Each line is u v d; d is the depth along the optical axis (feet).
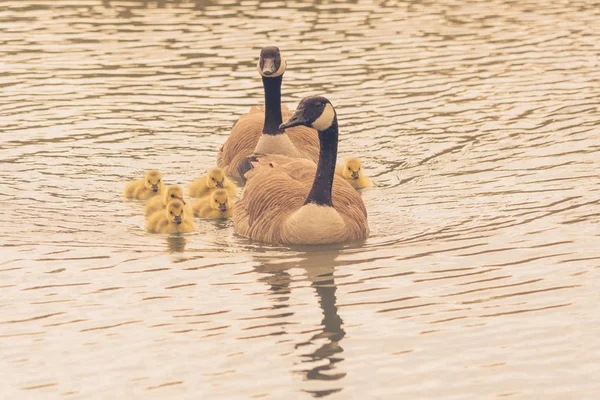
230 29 100.48
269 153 64.03
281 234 52.44
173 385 36.47
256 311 43.16
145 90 82.43
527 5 112.68
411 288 45.60
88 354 39.14
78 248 51.88
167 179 65.00
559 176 62.75
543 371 37.06
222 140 72.18
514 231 53.36
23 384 36.70
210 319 42.42
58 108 77.82
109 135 72.28
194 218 58.49
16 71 87.15
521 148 68.64
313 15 106.83
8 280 47.09
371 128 73.31
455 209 57.77
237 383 36.58
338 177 57.36
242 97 80.74
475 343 39.52
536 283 45.75
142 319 42.50
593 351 38.52
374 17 106.11
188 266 49.16
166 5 111.86
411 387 36.04
